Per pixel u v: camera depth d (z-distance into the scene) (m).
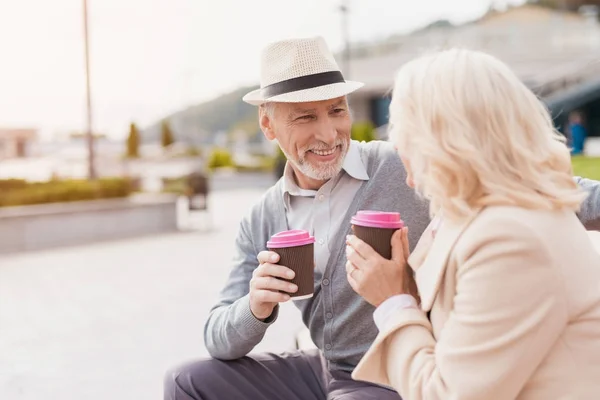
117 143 32.31
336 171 2.24
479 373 1.40
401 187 2.30
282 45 2.25
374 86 27.73
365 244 1.71
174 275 7.69
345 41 27.08
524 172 1.47
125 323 5.61
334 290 2.26
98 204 11.45
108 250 9.84
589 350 1.40
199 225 13.02
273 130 2.31
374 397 2.09
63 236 10.70
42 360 4.66
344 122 2.26
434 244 1.58
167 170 24.52
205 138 51.97
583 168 9.56
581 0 27.20
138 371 4.38
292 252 1.92
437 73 1.52
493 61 1.53
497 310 1.38
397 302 1.63
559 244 1.41
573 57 26.44
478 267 1.42
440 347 1.47
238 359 2.29
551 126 1.56
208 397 2.21
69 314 5.97
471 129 1.46
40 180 12.01
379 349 1.63
